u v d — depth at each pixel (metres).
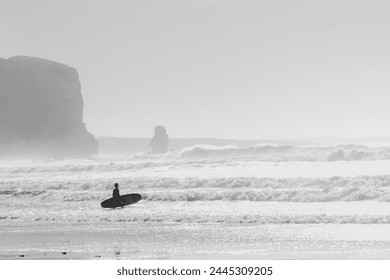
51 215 129.75
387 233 90.75
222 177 161.12
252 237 92.81
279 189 140.62
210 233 98.31
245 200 135.62
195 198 140.62
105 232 104.06
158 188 163.00
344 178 146.38
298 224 103.50
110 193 159.50
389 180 141.75
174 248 86.44
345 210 113.19
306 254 78.69
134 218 119.19
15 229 112.12
